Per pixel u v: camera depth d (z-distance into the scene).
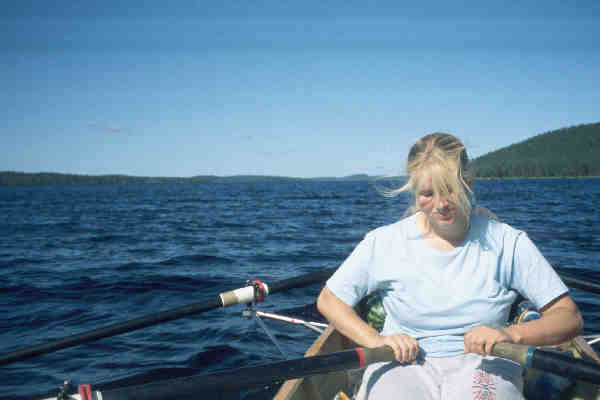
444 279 1.69
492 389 1.59
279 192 75.56
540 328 1.62
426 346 1.73
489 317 1.68
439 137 1.68
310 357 1.67
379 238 1.84
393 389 1.63
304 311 4.55
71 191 94.19
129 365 4.18
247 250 11.75
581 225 16.64
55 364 4.24
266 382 1.63
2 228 18.84
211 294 6.86
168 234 16.03
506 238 1.71
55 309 6.10
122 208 34.34
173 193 75.19
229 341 4.67
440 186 1.59
